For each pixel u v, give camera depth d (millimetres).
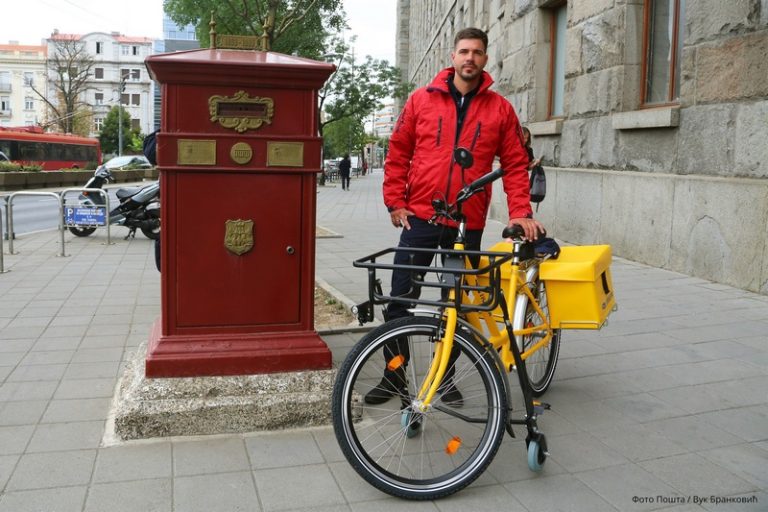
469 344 2836
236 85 3352
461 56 3461
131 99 98688
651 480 2977
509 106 3656
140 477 2924
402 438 3148
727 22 6926
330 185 40656
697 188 7227
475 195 3564
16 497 2750
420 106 3637
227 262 3465
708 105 7246
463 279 3088
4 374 4270
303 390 3467
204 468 3012
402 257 3664
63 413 3621
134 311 6051
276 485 2885
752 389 4059
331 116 30250
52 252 9883
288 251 3518
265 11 9977
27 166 29734
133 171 39344
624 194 8617
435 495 2770
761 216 6379
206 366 3412
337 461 3100
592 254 3760
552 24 11914
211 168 3369
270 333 3537
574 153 10312
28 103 94812
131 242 11125
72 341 5055
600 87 9484
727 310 5852
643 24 8828
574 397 3949
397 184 3723
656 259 7973
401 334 2812
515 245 3182
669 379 4230
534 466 2977
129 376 3770
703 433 3457
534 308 3688
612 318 5641
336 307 5871
